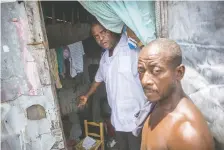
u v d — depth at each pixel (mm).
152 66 1164
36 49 2441
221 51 1885
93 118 4285
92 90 3258
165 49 1162
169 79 1170
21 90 2479
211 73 1990
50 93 2553
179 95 1240
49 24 3822
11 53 2395
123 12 2381
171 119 1213
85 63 4246
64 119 4156
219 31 1877
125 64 2691
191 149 1104
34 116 2553
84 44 4207
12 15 2342
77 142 3777
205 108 2084
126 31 2615
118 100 2762
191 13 2080
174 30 2273
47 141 2621
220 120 1961
